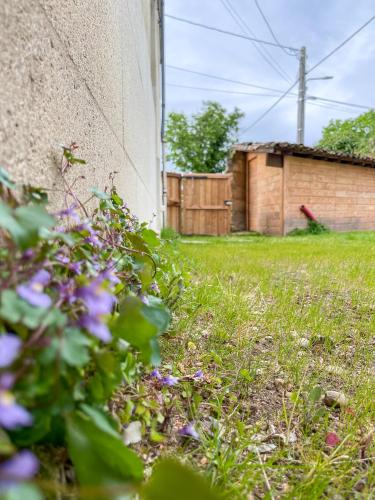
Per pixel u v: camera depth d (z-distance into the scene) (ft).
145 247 3.39
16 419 0.86
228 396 3.31
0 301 1.14
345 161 32.65
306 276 9.45
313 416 3.00
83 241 2.22
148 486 0.95
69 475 1.61
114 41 5.14
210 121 63.57
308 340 4.78
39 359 1.18
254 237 29.43
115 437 1.33
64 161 2.78
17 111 1.95
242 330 4.97
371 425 2.96
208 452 2.37
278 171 31.14
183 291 5.34
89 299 1.37
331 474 2.32
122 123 5.95
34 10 2.19
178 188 32.40
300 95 54.29
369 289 7.89
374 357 4.39
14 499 0.77
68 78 2.89
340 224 33.37
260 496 2.17
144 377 2.93
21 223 1.28
